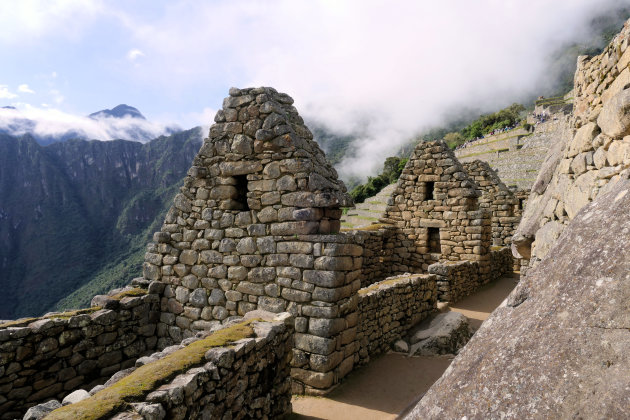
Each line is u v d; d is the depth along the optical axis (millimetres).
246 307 7004
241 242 7152
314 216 6488
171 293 7855
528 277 1832
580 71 5008
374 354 7543
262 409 4684
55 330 5953
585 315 1345
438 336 7992
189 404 3334
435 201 14789
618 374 1134
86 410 2773
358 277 6898
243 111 7355
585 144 4191
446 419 1443
